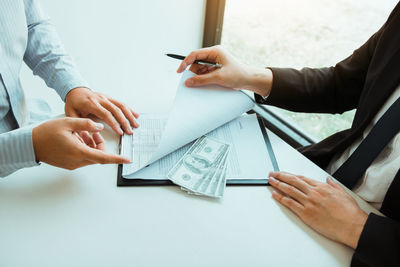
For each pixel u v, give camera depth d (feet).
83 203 1.71
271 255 1.56
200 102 2.20
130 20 3.84
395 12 2.20
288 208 1.82
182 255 1.51
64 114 2.29
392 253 1.51
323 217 1.69
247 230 1.66
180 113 2.08
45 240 1.52
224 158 2.07
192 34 4.36
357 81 2.49
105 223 1.62
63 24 3.61
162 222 1.65
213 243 1.58
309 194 1.80
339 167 2.24
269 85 2.48
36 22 2.56
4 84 2.23
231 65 2.39
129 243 1.54
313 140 3.96
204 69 2.55
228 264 1.50
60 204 1.69
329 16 4.15
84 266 1.43
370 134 2.05
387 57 2.12
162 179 1.89
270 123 4.25
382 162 1.99
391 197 1.77
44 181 1.81
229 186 1.91
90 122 1.76
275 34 4.70
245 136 2.30
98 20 3.70
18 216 1.61
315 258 1.58
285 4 4.50
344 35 3.99
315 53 4.27
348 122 4.12
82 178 1.86
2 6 2.11
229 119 2.32
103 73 4.16
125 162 1.77
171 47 4.34
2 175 1.77
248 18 4.69
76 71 2.49
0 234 1.53
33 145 1.69
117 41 3.96
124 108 2.32
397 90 2.07
